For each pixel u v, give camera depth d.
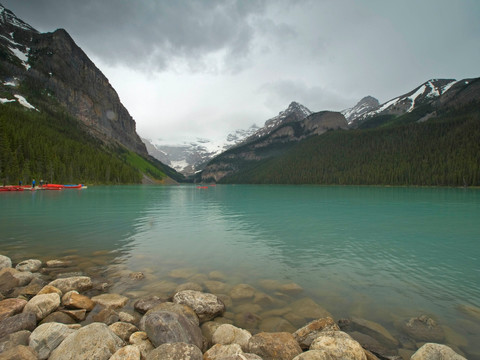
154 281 11.24
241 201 56.12
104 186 127.25
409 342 7.27
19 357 5.95
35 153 101.56
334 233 21.98
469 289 10.76
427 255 15.60
